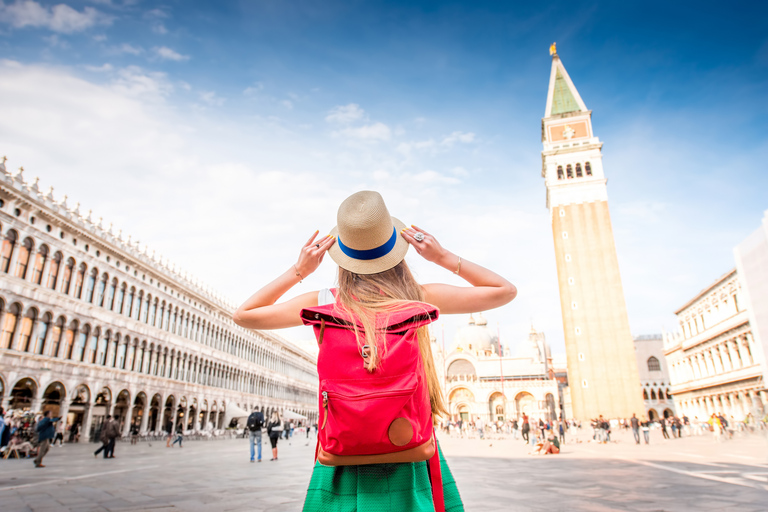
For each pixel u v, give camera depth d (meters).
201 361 61.28
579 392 75.81
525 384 108.06
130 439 44.41
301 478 13.60
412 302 2.09
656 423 62.62
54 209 37.59
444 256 2.59
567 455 24.20
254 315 2.49
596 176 85.38
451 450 30.17
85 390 40.53
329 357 1.88
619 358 75.50
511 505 8.98
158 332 51.81
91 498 9.81
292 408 96.25
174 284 55.41
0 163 33.12
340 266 2.39
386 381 1.81
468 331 144.62
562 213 84.81
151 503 9.19
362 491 1.97
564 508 8.64
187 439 49.69
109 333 44.12
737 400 55.75
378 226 2.27
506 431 78.31
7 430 25.66
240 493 10.56
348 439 1.78
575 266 81.62
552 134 91.31
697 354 68.25
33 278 35.94
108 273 44.44
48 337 36.78
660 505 8.85
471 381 111.06
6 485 11.95
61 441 36.34
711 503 8.98
